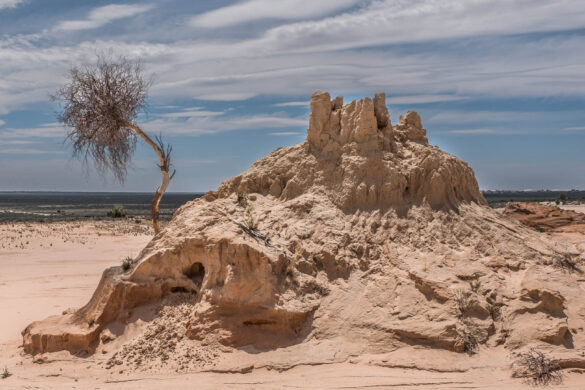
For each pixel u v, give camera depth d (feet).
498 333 36.45
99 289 44.50
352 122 52.65
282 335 38.29
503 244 45.78
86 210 360.69
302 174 51.83
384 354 35.47
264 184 53.78
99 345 39.91
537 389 30.35
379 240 45.03
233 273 39.75
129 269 45.42
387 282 40.78
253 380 33.14
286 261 41.91
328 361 35.14
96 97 54.60
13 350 43.06
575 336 36.27
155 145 57.41
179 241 44.45
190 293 43.16
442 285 38.47
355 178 49.01
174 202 598.75
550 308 37.91
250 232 44.11
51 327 42.29
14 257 107.55
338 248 43.96
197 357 36.35
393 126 57.72
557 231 111.96
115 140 56.18
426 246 44.37
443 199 48.91
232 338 37.68
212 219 46.24
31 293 70.64
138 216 257.96
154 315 41.70
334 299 40.22
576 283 42.68
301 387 31.53
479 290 39.73
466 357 34.24
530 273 41.60
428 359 33.99
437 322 36.24
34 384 34.37
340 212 47.60
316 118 54.03
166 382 33.35
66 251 117.19
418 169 49.96
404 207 47.83
